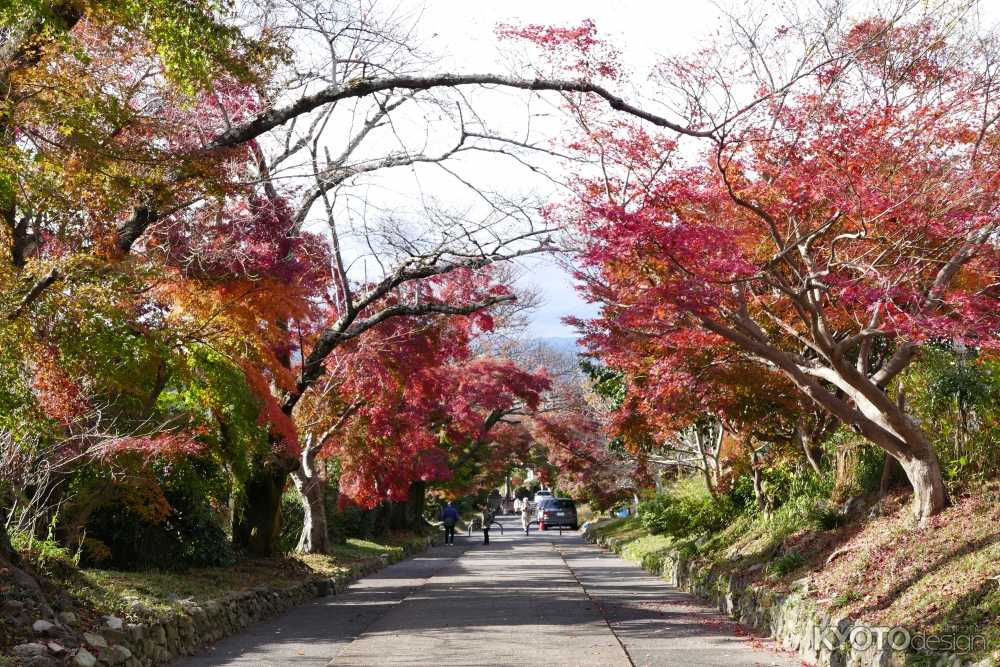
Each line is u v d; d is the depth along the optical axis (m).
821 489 18.48
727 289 14.39
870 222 11.88
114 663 10.09
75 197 11.13
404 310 19.05
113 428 14.04
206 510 17.75
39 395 12.32
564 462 45.56
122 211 11.95
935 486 13.22
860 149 11.93
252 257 14.98
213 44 10.63
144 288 12.27
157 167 11.18
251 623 15.12
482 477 51.03
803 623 11.85
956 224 11.90
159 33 10.49
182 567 16.81
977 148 11.76
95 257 11.30
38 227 11.74
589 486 46.56
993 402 14.08
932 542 12.18
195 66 10.77
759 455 22.31
